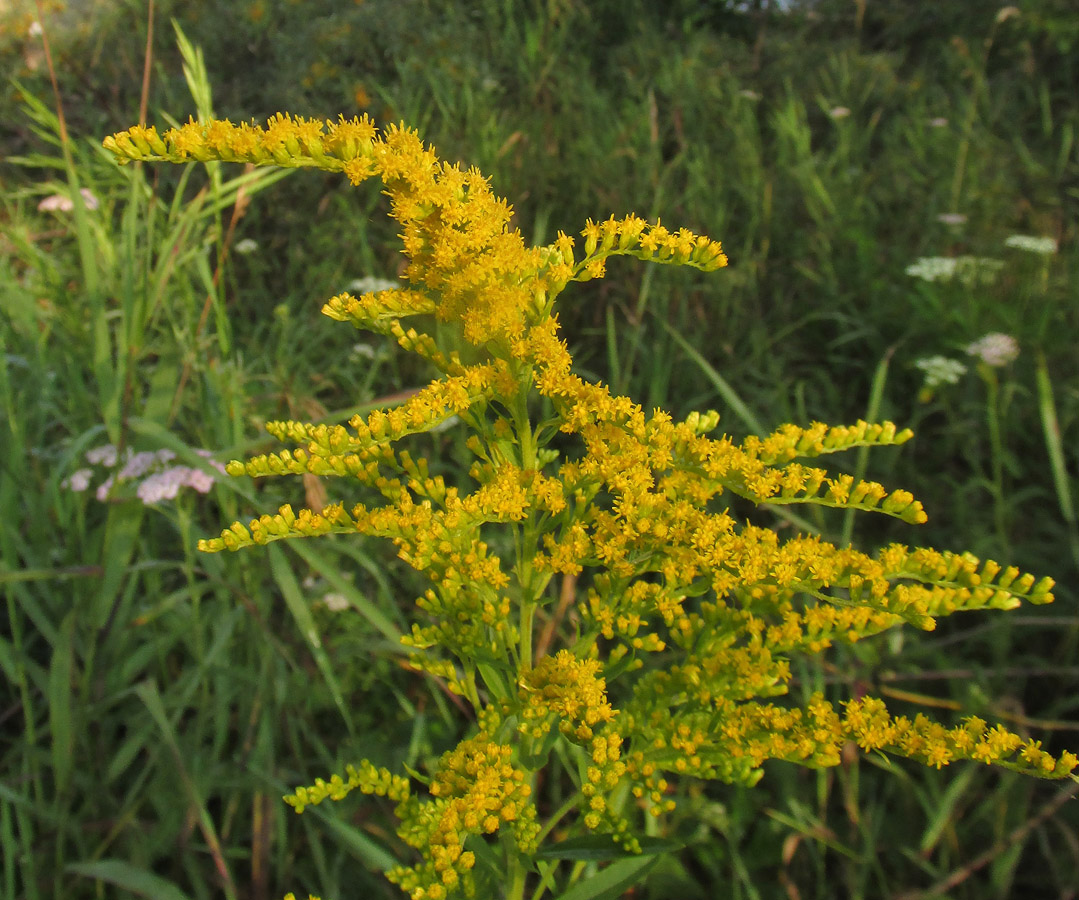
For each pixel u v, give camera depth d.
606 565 1.33
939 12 7.08
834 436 1.30
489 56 6.28
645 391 3.73
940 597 1.19
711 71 6.30
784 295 4.52
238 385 3.04
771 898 2.27
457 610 1.36
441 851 1.20
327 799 2.29
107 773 2.26
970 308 3.98
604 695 1.27
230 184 2.72
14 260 4.21
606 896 1.43
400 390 3.76
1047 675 2.75
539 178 4.71
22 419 2.87
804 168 4.93
